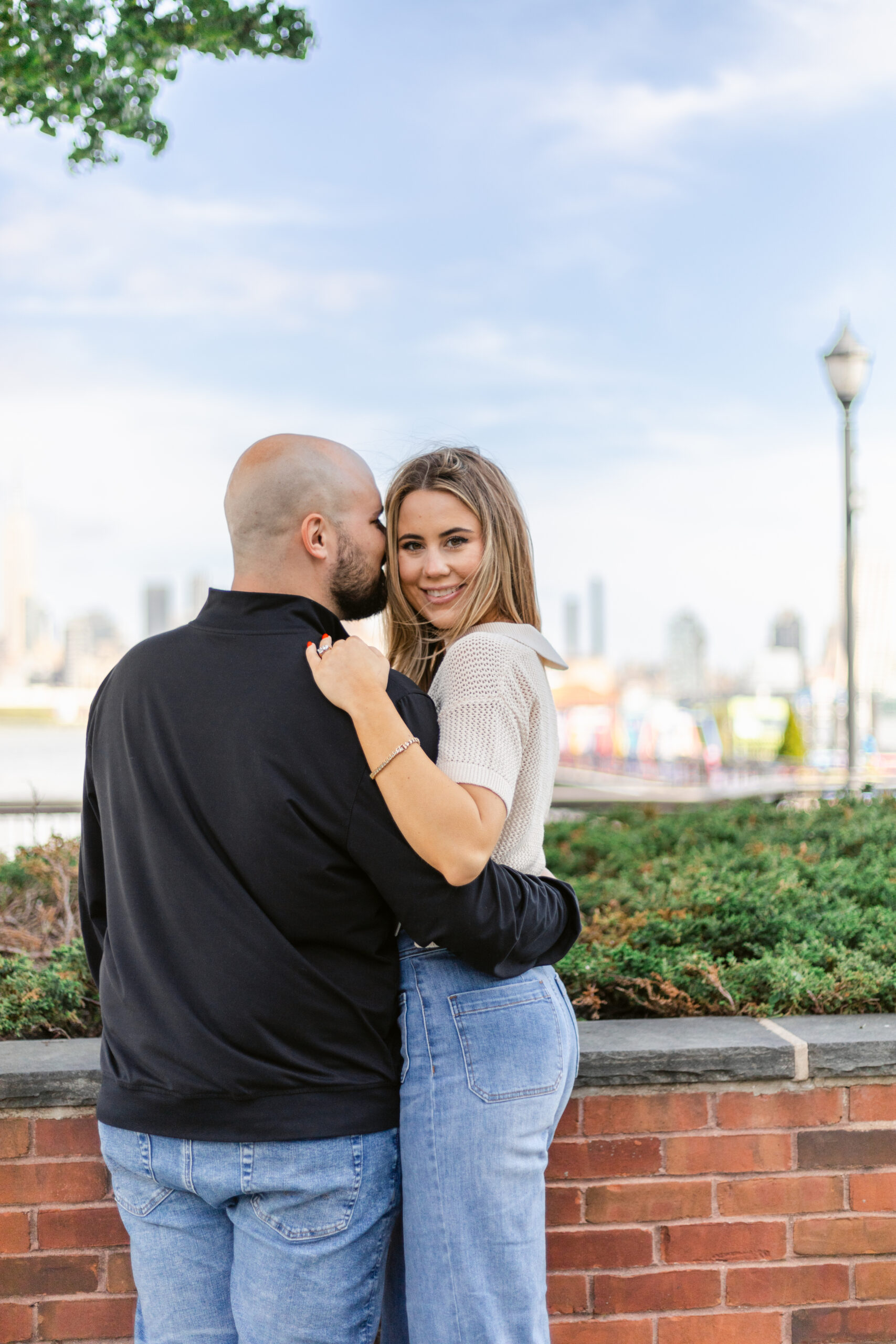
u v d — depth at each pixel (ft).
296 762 4.91
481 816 4.99
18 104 15.64
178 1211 5.18
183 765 5.03
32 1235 7.44
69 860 13.85
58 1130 7.47
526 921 5.32
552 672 6.18
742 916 11.12
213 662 5.16
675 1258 7.63
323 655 5.05
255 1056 4.90
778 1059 7.66
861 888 13.12
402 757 4.85
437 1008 5.33
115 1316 7.45
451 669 5.51
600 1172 7.61
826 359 36.52
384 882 4.97
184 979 4.97
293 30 15.61
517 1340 5.24
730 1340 7.63
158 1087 4.99
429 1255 5.17
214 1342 5.23
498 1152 5.20
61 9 14.96
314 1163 4.95
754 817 21.86
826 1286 7.68
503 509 6.23
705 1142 7.66
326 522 5.40
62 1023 9.33
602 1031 8.18
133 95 16.02
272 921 4.95
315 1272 5.01
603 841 19.95
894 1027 8.28
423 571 6.18
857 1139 7.73
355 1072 5.11
